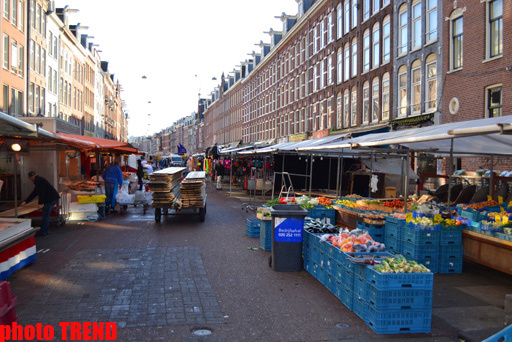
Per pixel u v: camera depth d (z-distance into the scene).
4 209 11.74
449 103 17.05
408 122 19.66
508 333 3.43
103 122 65.88
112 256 8.24
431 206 9.36
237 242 9.84
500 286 6.69
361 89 25.09
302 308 5.53
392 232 8.29
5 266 6.53
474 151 11.20
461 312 5.45
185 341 4.44
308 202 11.33
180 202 12.87
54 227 11.87
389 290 4.76
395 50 21.25
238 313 5.29
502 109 14.39
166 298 5.79
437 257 7.47
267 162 23.31
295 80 38.22
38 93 31.98
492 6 15.04
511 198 9.90
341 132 27.72
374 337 4.68
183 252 8.66
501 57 14.39
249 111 57.22
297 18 38.16
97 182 14.84
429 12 18.73
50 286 6.27
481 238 7.13
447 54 17.22
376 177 15.41
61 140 10.14
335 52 29.11
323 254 6.57
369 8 24.19
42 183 10.59
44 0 32.72
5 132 7.84
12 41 26.75
